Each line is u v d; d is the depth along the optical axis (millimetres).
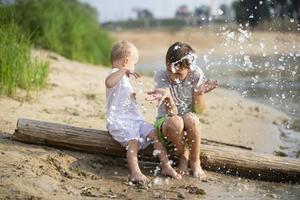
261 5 19578
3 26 10195
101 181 5938
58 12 16438
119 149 6441
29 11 15164
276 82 13211
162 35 48094
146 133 6328
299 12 19219
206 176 6258
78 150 6484
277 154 7543
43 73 9898
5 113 7801
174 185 5938
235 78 14453
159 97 6250
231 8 19875
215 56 22406
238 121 9656
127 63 6484
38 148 6383
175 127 6113
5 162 5812
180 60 6367
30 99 8883
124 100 6379
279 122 9781
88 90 10680
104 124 8023
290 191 6020
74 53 15969
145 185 5863
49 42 15227
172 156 6469
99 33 19094
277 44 17109
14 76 8930
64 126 6484
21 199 5105
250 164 6367
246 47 17906
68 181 5789
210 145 6594
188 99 6578
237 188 6000
